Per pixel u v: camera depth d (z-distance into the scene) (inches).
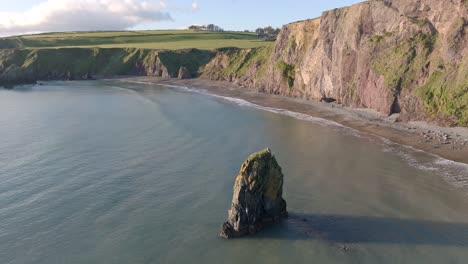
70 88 5605.3
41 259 1213.7
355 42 3447.3
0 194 1649.9
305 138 2508.6
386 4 3309.5
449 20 2787.9
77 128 2819.9
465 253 1203.9
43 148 2293.3
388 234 1317.7
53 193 1658.5
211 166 1979.6
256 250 1246.3
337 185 1720.0
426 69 2810.0
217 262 1194.0
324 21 3885.3
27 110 3619.6
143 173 1881.2
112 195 1638.8
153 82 6279.5
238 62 5994.1
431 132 2452.0
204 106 3779.5
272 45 5561.0
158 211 1496.1
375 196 1603.1
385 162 2003.0
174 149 2271.2
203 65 6811.0
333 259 1190.9
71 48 7657.5
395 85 2881.4
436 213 1449.3
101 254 1234.0
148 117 3216.0
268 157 1352.1
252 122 3011.8
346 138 2482.8
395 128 2640.3
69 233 1350.9
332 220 1416.1
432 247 1238.3
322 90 3887.8
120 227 1385.3
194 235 1332.4
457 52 2632.9
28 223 1417.3
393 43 3107.8
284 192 1651.1
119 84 6146.7
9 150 2252.7
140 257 1218.0
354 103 3366.1
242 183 1301.7
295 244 1269.7
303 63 4210.1
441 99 2598.4
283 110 3540.8
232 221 1323.8
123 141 2452.0
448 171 1854.1
